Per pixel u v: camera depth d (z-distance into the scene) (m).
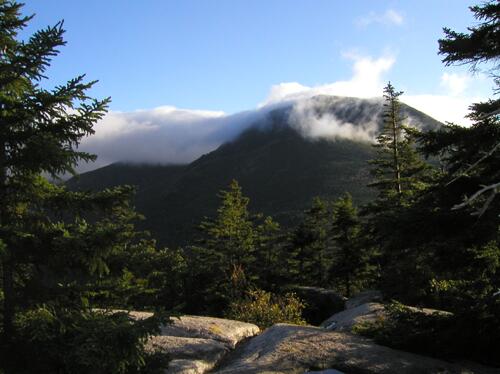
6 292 6.41
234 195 44.88
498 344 8.91
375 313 12.96
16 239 6.21
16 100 6.41
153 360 7.02
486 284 9.06
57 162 6.38
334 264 42.09
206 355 9.66
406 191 24.69
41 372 6.07
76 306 6.66
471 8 8.94
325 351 8.79
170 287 36.09
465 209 8.63
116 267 6.91
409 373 7.90
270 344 9.77
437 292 12.43
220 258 42.03
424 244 9.77
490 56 9.07
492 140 8.80
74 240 6.15
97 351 5.56
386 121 27.25
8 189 6.69
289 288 40.62
